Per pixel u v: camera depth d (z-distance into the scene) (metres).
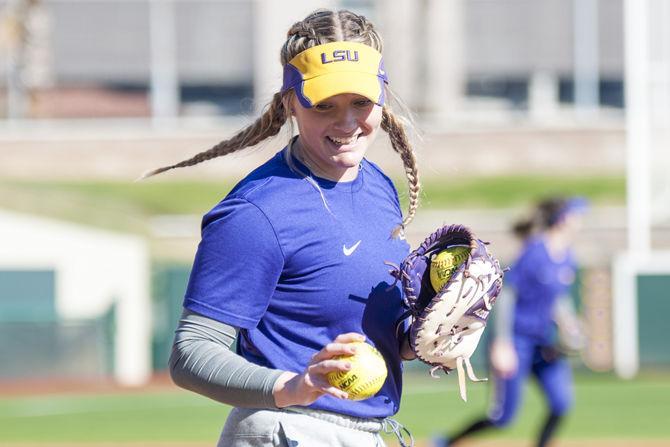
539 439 29.92
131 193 81.94
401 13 93.69
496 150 86.06
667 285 54.44
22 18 84.25
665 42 62.38
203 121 98.00
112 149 86.19
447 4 94.50
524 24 99.31
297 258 10.13
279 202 10.12
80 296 58.88
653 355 54.28
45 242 59.69
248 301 10.09
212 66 98.50
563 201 29.39
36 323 54.06
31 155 85.81
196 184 84.44
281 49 10.54
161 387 51.41
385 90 10.62
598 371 54.25
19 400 47.66
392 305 10.56
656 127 64.81
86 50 96.88
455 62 95.38
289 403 9.64
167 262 67.00
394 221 10.95
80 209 62.31
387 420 10.83
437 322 10.36
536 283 29.08
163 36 98.12
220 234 10.06
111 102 97.25
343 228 10.31
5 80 91.81
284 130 11.41
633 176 57.66
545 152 86.38
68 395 49.22
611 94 99.44
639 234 57.62
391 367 10.78
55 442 35.56
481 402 44.03
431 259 10.62
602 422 38.69
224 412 42.81
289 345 10.34
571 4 99.25
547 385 29.66
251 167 85.62
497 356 29.08
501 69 99.06
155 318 57.50
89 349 54.50
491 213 74.75
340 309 10.28
